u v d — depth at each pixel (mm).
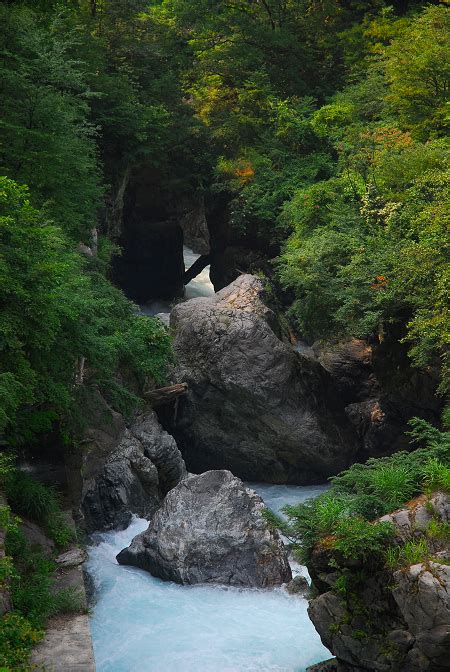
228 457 29031
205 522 20172
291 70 44219
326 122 38094
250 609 18297
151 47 42625
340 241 27438
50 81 23938
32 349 17453
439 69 31016
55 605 15602
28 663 13656
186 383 27422
